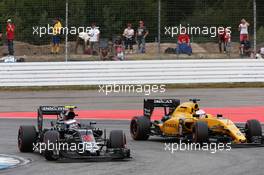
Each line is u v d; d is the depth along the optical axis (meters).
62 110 48.09
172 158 44.84
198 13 104.06
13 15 101.69
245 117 75.31
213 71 98.81
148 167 40.53
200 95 92.75
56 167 40.66
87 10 101.31
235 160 43.56
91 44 101.81
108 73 97.69
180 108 55.09
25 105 85.56
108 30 101.94
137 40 102.31
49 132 43.88
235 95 92.75
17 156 46.62
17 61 100.50
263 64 99.94
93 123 46.25
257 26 103.75
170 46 107.44
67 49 99.25
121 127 66.62
